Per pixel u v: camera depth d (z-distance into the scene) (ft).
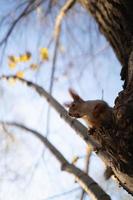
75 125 12.09
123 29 11.18
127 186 9.34
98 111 8.77
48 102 13.88
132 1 10.85
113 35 11.69
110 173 10.07
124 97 9.04
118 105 8.85
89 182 11.91
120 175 9.20
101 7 11.70
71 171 12.84
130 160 8.76
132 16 10.93
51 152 14.17
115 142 8.81
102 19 11.89
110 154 9.09
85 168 14.32
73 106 8.98
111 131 8.79
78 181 12.34
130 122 8.59
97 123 8.82
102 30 12.37
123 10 10.99
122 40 11.32
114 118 8.74
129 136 8.61
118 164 8.99
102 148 9.43
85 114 8.89
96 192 11.47
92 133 9.08
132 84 9.31
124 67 10.90
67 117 12.53
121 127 8.66
